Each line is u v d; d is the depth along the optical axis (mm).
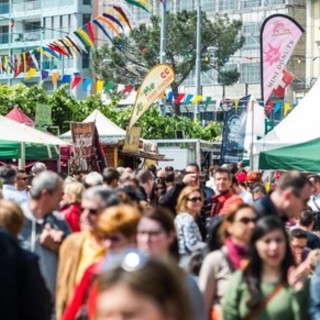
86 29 41469
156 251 11008
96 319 5281
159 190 26531
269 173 35438
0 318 9555
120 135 49344
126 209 11273
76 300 11109
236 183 22781
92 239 12141
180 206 17891
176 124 76500
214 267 12000
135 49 92812
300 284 11172
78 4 99688
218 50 96000
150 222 11133
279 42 33094
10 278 9625
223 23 97000
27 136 33406
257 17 116062
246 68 116188
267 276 10992
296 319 10961
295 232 15750
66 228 14242
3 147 33156
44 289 9930
